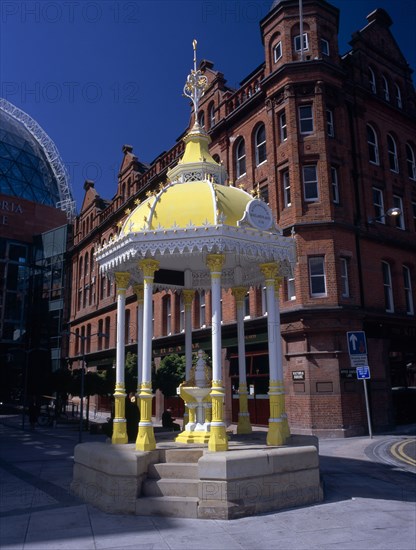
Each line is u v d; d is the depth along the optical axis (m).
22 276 56.78
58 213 61.16
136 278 10.95
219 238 8.47
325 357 19.41
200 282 12.09
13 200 57.84
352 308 20.12
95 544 5.79
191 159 10.96
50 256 53.50
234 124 26.30
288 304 20.98
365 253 22.38
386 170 25.08
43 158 70.81
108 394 25.39
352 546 5.69
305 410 19.19
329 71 22.67
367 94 24.75
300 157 21.88
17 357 47.53
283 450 7.78
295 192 21.44
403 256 24.55
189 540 5.91
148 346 8.61
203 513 6.86
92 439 20.42
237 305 11.77
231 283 12.13
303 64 22.30
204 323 26.84
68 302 49.66
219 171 10.97
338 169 22.48
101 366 39.81
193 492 7.18
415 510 7.38
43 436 22.03
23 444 18.62
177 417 27.95
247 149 25.09
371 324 21.33
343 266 21.53
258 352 22.33
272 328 9.38
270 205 22.77
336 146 22.50
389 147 26.38
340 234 21.30
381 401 20.92
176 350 28.73
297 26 23.47
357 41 25.67
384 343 21.84
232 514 6.84
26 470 11.96
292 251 9.52
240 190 10.21
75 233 50.12
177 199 9.29
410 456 13.80
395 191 25.45
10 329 54.88
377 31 27.27
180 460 7.89
